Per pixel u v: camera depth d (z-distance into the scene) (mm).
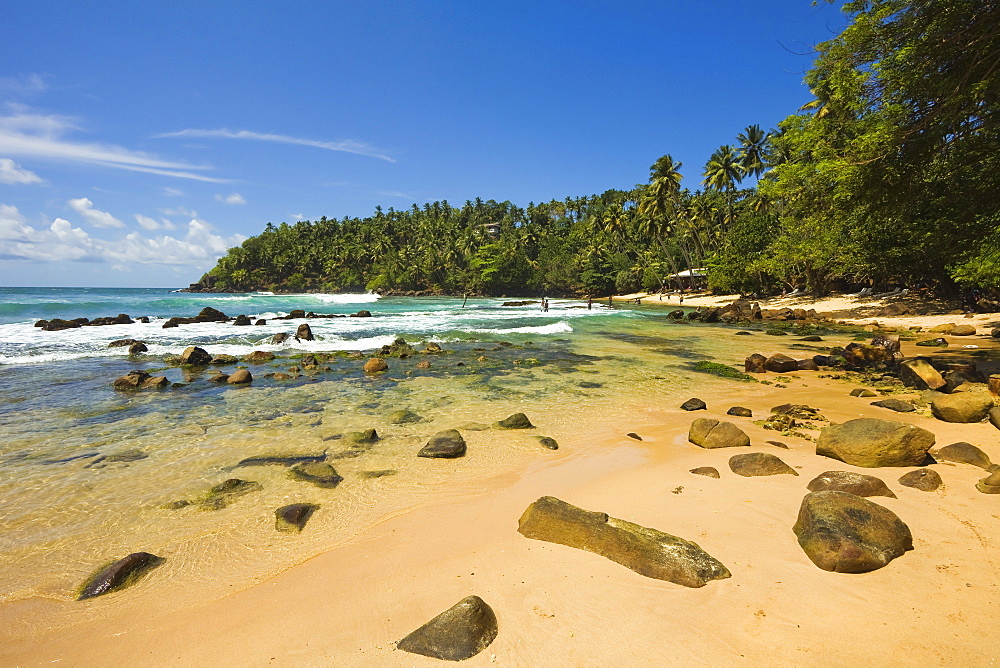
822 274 43375
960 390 9414
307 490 5625
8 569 4109
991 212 12727
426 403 9867
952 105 9195
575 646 2889
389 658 2873
